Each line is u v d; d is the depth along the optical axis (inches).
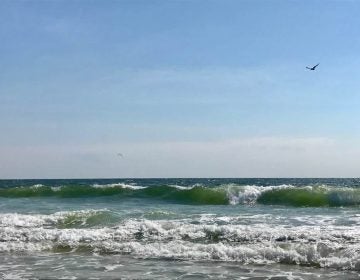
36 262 452.8
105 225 627.5
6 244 530.6
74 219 665.6
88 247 515.5
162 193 1189.7
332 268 415.2
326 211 818.2
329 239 494.0
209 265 431.8
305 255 447.2
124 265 435.2
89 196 1248.8
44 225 640.4
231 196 1024.2
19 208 913.5
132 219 671.1
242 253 461.4
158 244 510.0
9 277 393.7
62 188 1289.4
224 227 552.7
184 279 381.4
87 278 386.9
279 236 513.0
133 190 1239.5
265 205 953.5
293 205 945.5
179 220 669.9
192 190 1090.1
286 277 386.0
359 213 776.9
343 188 988.6
